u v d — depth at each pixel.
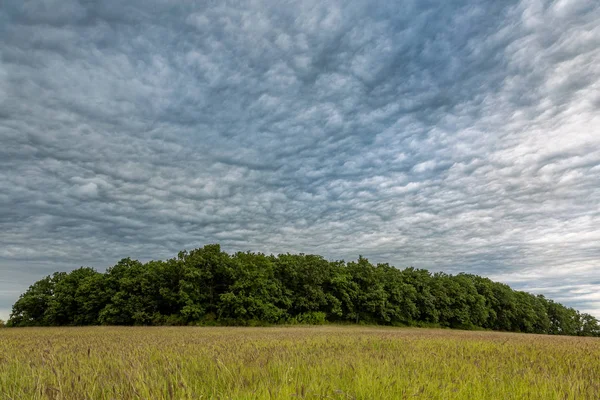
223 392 6.12
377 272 79.19
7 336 25.66
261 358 9.70
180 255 63.19
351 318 72.75
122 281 62.31
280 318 64.75
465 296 89.06
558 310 115.00
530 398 6.09
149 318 59.31
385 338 21.62
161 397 5.58
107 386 6.25
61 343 17.44
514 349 14.71
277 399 5.50
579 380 7.21
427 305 82.94
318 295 67.62
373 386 6.30
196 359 9.67
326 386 6.25
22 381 6.75
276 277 69.62
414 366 9.20
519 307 100.75
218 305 59.94
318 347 14.49
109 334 28.45
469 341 20.53
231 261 63.31
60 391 5.64
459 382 7.10
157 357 10.60
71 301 66.06
